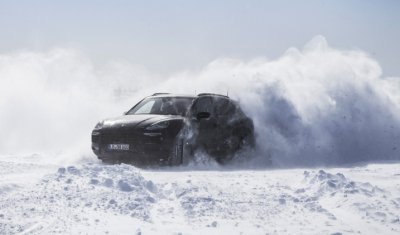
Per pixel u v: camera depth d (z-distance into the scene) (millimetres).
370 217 6508
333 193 7605
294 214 6582
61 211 6031
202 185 7918
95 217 5879
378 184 8609
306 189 8109
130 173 8078
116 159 11477
